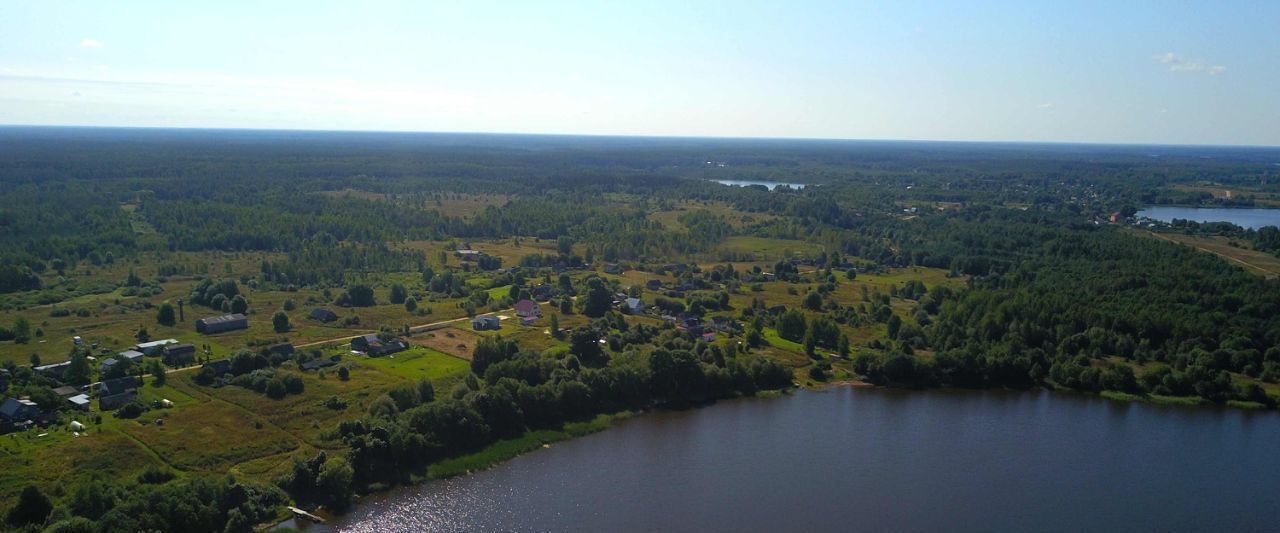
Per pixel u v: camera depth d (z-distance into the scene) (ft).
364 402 620.08
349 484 504.02
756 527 486.38
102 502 433.07
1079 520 504.43
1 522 418.92
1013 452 604.08
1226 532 495.00
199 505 443.73
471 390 626.64
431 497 513.45
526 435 603.67
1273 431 654.53
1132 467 581.12
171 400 606.96
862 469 568.00
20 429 540.11
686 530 480.64
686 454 589.32
